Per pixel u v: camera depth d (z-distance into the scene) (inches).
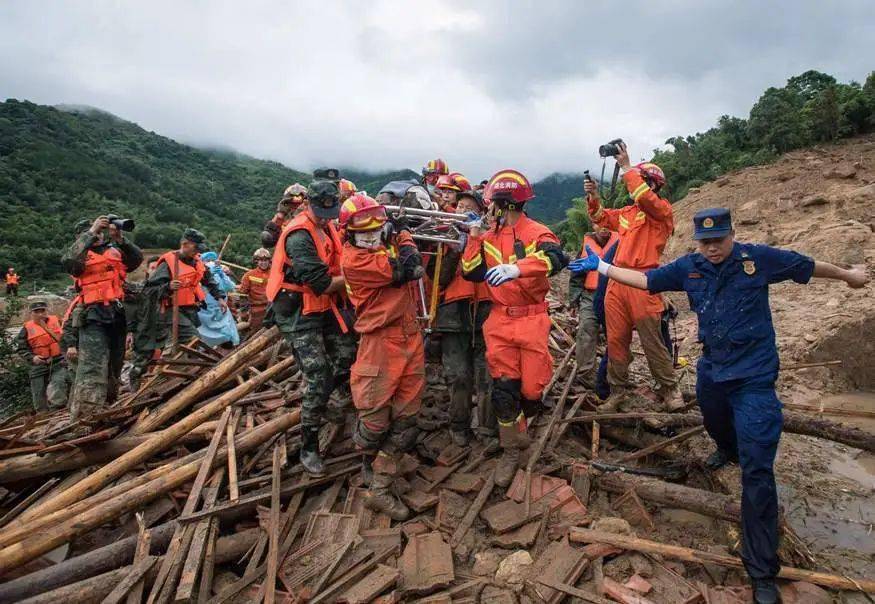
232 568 134.8
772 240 488.7
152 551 131.8
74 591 113.8
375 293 137.5
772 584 116.2
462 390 171.8
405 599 119.2
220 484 150.6
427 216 166.6
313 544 129.0
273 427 170.2
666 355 188.2
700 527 144.3
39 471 158.1
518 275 134.5
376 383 137.6
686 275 134.0
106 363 239.6
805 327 301.6
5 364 469.1
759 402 121.8
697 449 178.7
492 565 128.1
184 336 281.4
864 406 242.7
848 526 153.0
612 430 191.6
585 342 223.5
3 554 119.0
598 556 128.2
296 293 157.8
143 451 161.8
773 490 117.2
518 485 151.7
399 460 149.6
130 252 253.1
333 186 152.8
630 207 188.1
